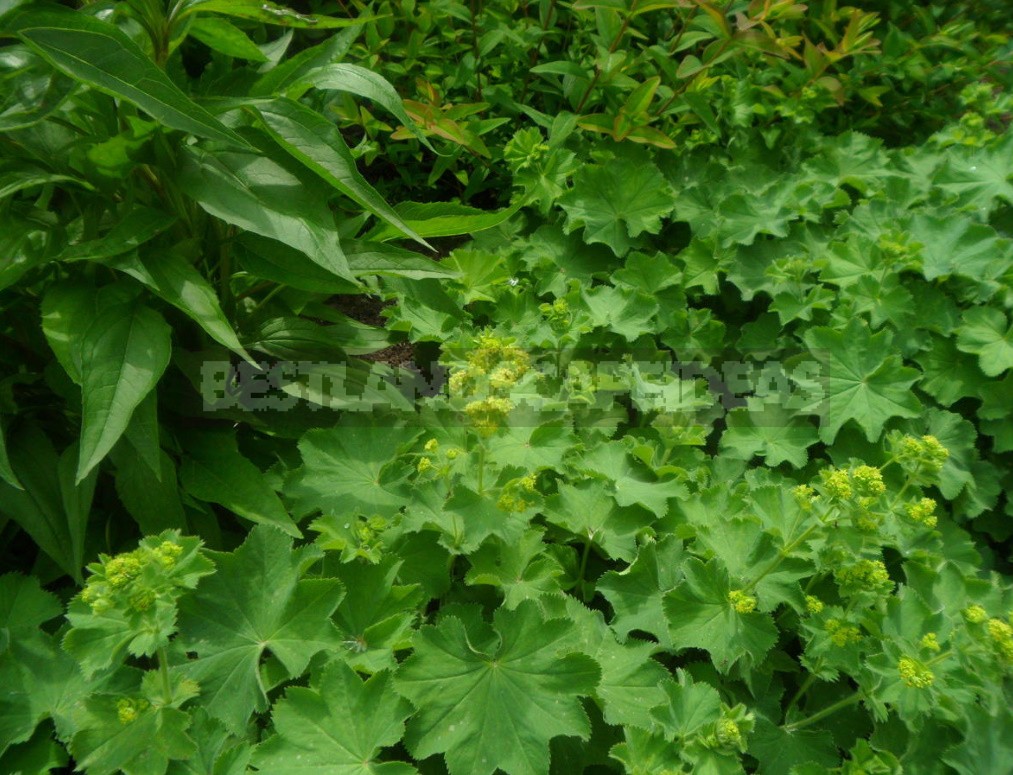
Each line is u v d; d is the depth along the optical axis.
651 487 2.23
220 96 2.04
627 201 3.12
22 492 1.84
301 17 1.90
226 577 1.83
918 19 4.07
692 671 1.93
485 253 2.84
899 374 2.55
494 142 3.55
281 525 1.93
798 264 2.86
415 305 2.75
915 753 1.79
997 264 2.83
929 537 2.24
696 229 3.17
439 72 3.43
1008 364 2.59
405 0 3.22
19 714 1.64
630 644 1.92
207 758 1.59
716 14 2.98
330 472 2.17
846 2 4.10
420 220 2.32
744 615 1.86
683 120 3.42
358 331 2.50
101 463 2.00
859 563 1.78
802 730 1.87
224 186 1.82
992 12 4.17
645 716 1.75
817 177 3.36
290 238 1.77
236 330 2.29
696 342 2.87
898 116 3.96
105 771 1.50
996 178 3.10
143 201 1.97
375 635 1.83
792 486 2.40
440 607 2.00
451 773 1.62
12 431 1.91
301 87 1.96
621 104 3.28
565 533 2.21
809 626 1.85
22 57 1.63
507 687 1.72
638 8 2.94
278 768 1.59
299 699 1.66
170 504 1.88
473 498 1.93
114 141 1.76
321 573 1.94
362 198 1.80
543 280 2.99
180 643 1.75
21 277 1.83
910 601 1.94
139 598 1.45
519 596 1.95
